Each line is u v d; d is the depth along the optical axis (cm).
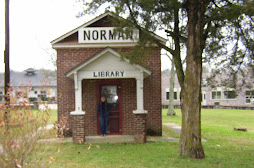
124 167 687
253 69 983
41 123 547
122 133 1230
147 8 813
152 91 1235
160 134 1232
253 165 696
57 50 1214
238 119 2291
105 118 1183
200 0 759
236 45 962
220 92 4050
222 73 1090
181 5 801
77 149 924
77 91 1063
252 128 1688
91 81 1231
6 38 1023
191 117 768
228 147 989
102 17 1238
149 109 1234
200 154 763
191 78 767
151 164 707
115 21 923
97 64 1076
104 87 1236
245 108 3650
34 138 514
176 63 857
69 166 696
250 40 927
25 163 493
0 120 476
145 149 916
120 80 1238
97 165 708
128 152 864
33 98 3862
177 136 1212
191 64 767
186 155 771
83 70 1071
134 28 899
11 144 465
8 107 516
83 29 1201
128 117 1234
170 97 2734
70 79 1209
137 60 964
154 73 1237
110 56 1078
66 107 1202
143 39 886
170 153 834
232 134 1345
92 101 1227
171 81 2731
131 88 1238
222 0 878
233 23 927
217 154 836
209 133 1365
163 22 873
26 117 507
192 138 766
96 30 1205
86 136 1202
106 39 1207
